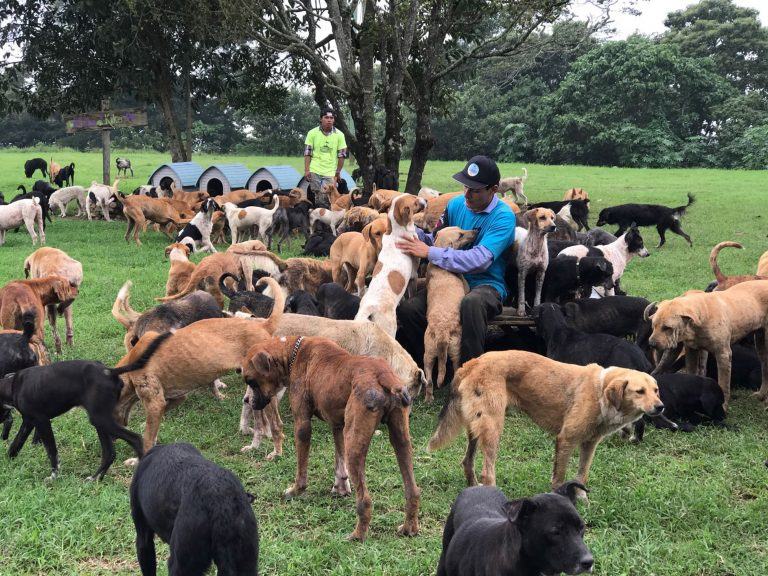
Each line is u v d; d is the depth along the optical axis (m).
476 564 4.05
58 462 6.61
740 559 5.18
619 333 8.84
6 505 5.80
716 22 66.88
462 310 8.02
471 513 4.32
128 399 7.05
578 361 7.80
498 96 62.34
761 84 64.50
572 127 56.84
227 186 23.94
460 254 8.13
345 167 46.59
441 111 22.95
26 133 72.12
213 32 20.05
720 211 24.84
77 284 10.70
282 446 7.23
